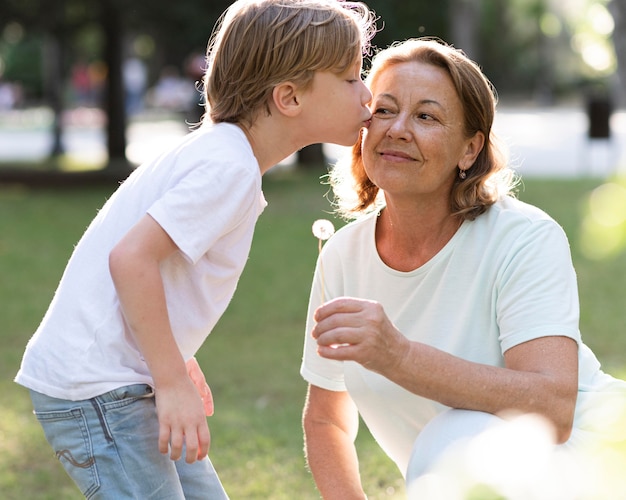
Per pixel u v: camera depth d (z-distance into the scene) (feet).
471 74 9.34
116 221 9.05
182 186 8.59
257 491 14.06
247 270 30.66
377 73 9.67
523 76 175.42
